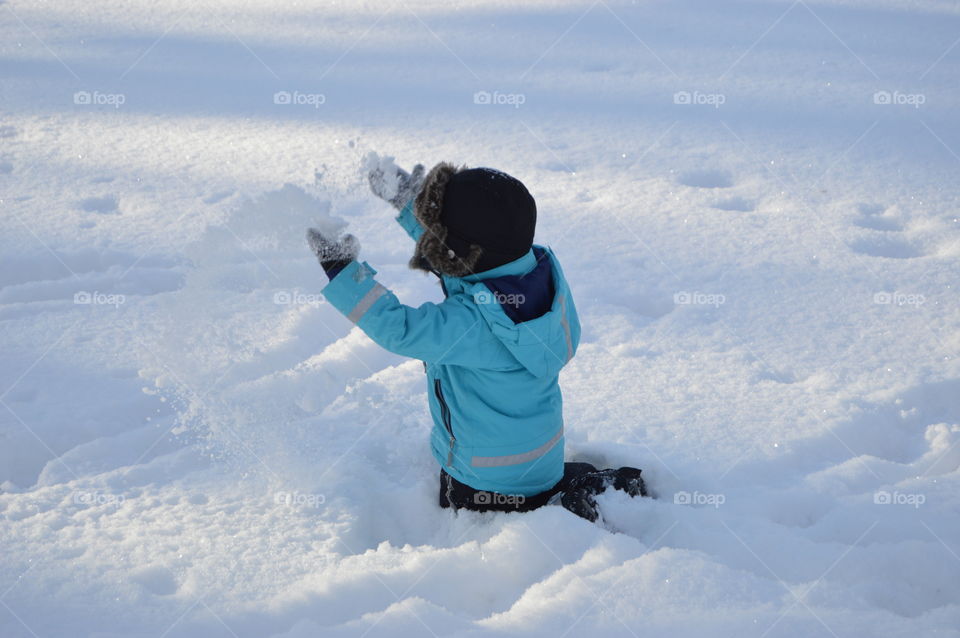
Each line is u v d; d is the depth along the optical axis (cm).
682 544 227
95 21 850
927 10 860
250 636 191
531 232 220
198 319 269
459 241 214
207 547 224
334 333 352
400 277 384
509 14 888
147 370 269
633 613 189
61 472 259
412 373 313
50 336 336
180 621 193
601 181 488
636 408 290
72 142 540
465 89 656
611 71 700
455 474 239
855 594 201
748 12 877
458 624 190
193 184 479
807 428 277
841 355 322
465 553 221
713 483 253
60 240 408
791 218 438
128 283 378
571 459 271
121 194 464
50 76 676
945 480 253
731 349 327
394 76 689
